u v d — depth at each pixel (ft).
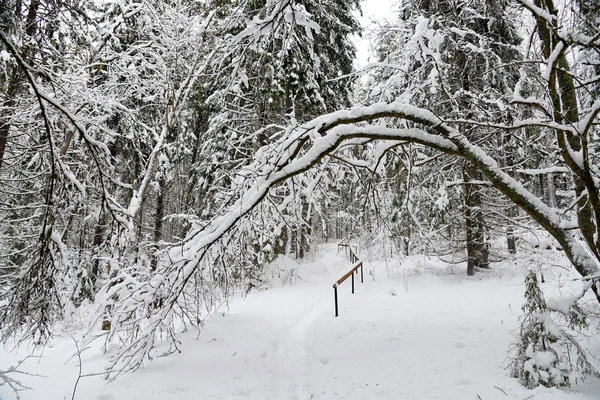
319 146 17.33
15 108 18.47
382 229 24.20
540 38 16.03
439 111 25.41
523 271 36.40
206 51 33.19
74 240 40.75
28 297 13.65
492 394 13.24
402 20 35.50
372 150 21.48
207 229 18.47
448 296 30.27
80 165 21.85
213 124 40.04
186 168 53.72
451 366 16.14
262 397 14.90
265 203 20.44
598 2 13.61
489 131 21.08
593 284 14.80
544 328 13.83
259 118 37.11
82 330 28.71
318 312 29.17
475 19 33.73
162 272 17.33
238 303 33.37
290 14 14.29
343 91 44.75
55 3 14.17
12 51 11.07
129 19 33.42
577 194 16.49
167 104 31.96
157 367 16.84
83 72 23.84
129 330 16.78
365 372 16.70
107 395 13.76
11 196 28.40
